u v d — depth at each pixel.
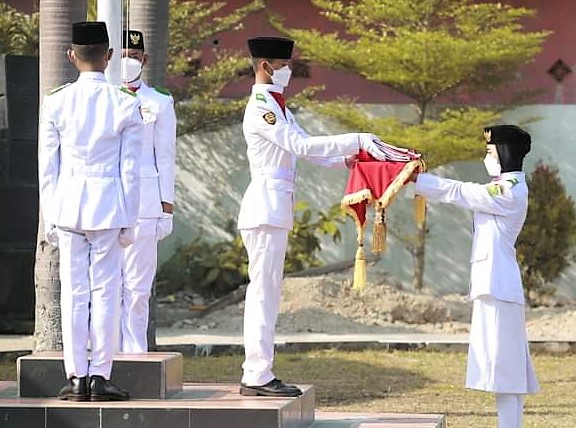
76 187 19.81
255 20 48.78
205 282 44.50
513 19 45.09
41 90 28.61
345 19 46.06
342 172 46.25
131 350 23.77
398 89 45.31
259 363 20.97
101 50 20.17
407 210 46.09
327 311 40.81
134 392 20.56
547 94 48.19
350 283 42.66
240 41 48.78
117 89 20.19
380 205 21.25
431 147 42.62
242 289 42.84
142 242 23.66
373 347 37.03
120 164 20.05
